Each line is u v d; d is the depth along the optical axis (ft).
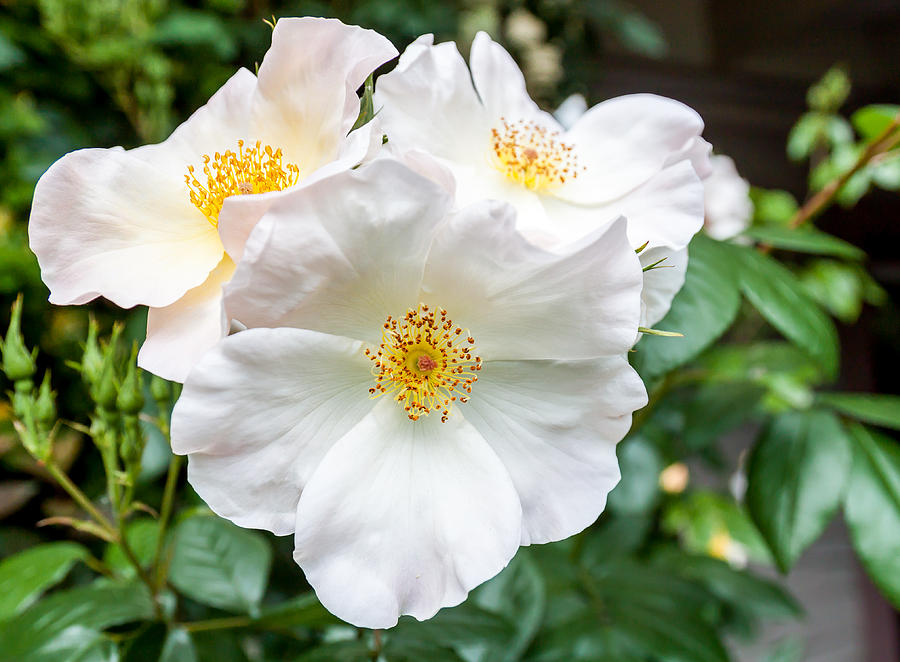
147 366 0.57
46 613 0.72
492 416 0.60
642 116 0.69
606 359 0.58
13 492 1.26
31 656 0.69
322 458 0.56
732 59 2.57
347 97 0.57
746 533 1.59
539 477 0.59
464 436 0.59
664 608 0.98
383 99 0.63
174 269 0.60
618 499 1.36
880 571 0.86
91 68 1.50
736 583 1.28
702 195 0.62
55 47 1.50
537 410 0.59
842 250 0.92
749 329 1.91
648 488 1.37
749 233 0.94
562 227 0.66
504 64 0.73
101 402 0.67
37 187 0.58
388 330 0.58
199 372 0.52
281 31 0.58
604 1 2.03
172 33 1.51
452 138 0.66
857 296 1.65
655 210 0.63
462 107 0.67
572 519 0.58
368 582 0.55
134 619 0.73
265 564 0.83
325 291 0.55
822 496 0.90
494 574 0.56
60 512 1.29
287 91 0.61
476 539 0.56
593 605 0.98
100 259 0.59
